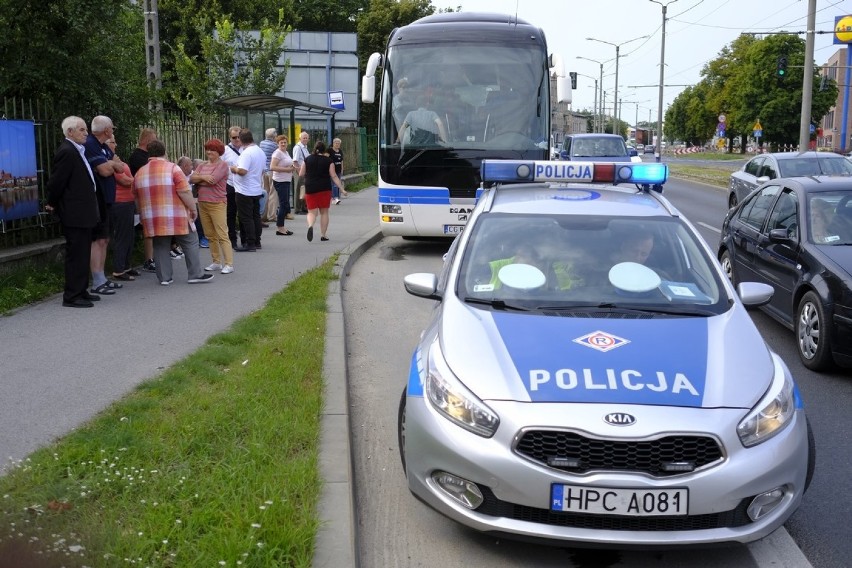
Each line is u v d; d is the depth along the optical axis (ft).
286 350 23.47
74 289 28.94
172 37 109.50
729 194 64.08
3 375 20.76
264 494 13.74
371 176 110.22
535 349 14.07
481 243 17.78
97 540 11.96
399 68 44.57
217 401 18.65
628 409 12.65
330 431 17.26
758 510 12.75
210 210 36.37
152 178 32.45
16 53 35.91
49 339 24.44
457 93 44.16
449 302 16.20
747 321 15.56
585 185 21.02
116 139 38.81
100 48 37.29
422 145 44.24
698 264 17.21
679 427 12.44
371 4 156.87
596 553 13.85
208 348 23.15
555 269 16.94
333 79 99.35
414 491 13.92
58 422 17.35
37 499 13.29
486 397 13.11
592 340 14.35
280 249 44.98
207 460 15.25
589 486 12.32
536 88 44.11
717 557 13.74
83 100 37.14
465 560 13.52
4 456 15.47
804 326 24.91
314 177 47.24
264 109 61.82
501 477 12.60
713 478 12.34
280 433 16.75
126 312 28.32
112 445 15.61
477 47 44.24
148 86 41.14
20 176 32.19
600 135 83.51
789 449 12.99
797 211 27.17
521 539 12.72
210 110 81.56
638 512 12.30
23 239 33.22
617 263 17.10
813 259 24.95
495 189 20.76
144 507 13.23
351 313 31.73
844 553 13.96
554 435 12.59
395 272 41.06
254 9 113.70
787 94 261.44
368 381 23.08
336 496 14.08
